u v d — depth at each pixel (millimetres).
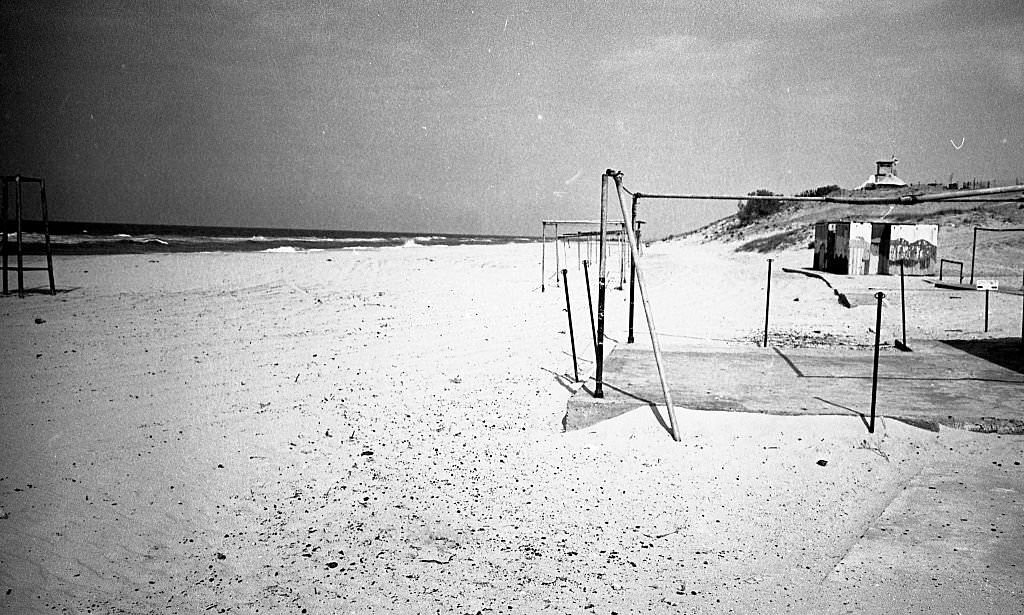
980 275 21297
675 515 4527
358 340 11195
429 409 7051
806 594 3512
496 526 4359
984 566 3799
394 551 4020
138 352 9820
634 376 8164
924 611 3334
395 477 5188
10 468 5289
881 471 5270
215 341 10812
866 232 21016
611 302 17047
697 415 6418
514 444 5914
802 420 6262
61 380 8109
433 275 24062
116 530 4285
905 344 10211
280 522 4418
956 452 5660
